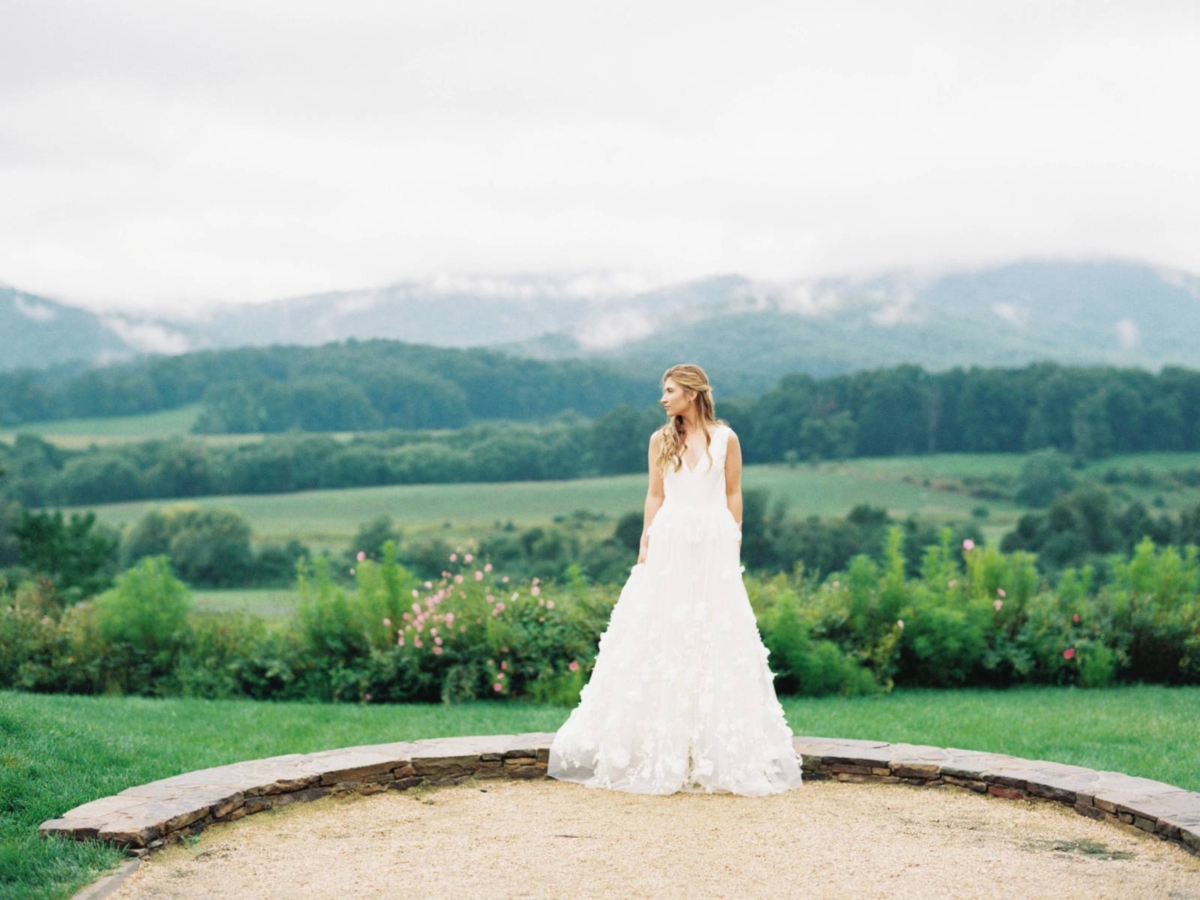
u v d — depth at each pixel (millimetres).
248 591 58062
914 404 89312
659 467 5750
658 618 5547
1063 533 51500
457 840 4582
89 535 25344
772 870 4176
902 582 11367
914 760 5531
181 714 8781
